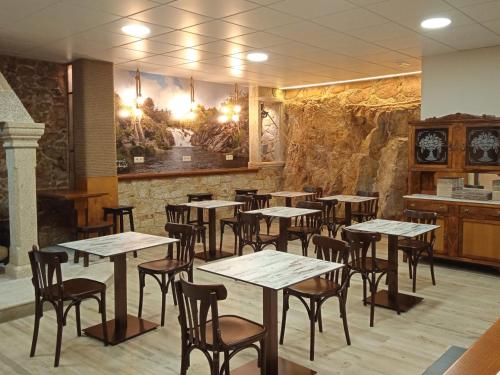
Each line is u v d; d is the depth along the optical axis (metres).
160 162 7.77
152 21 4.44
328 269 2.93
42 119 6.38
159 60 6.40
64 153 6.63
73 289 3.37
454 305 4.30
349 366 3.12
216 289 2.40
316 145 8.99
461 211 5.41
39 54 5.93
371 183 8.16
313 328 3.23
